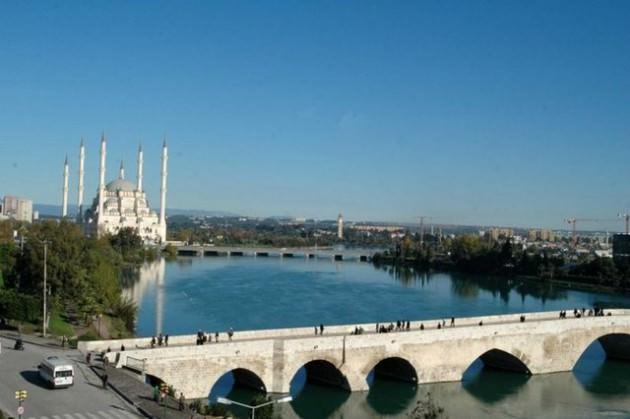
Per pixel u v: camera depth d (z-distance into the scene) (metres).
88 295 161.38
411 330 134.38
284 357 116.88
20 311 136.00
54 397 86.81
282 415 112.75
